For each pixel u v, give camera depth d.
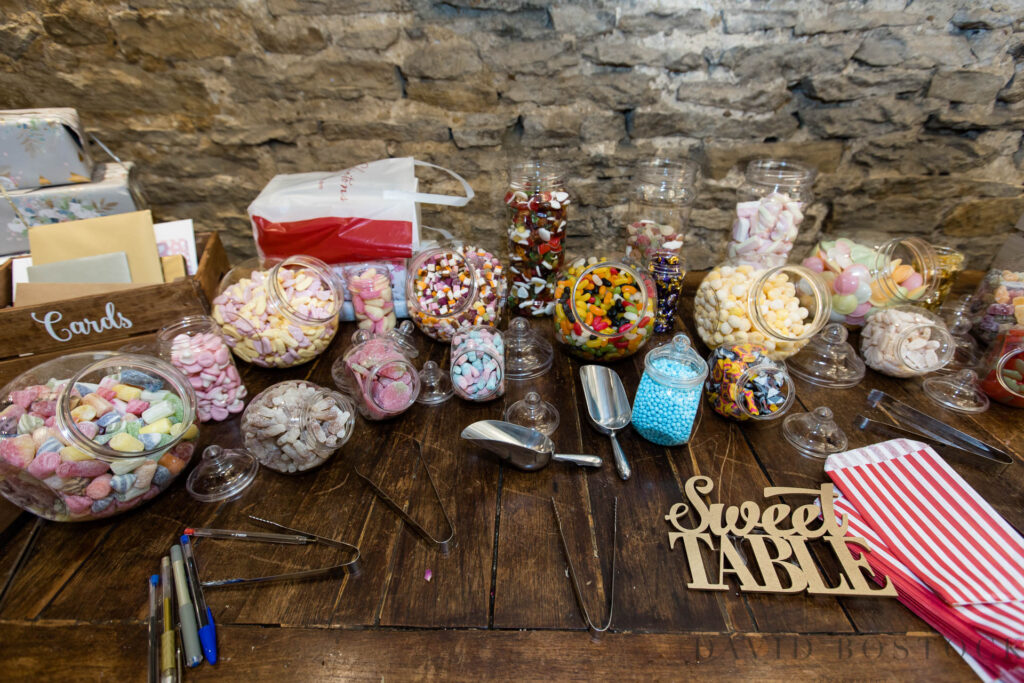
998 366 1.00
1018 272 1.13
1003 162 1.32
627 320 1.05
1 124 0.96
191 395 0.81
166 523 0.77
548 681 0.59
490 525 0.77
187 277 1.00
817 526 0.78
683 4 1.16
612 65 1.23
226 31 1.17
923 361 1.03
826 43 1.19
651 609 0.66
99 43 1.16
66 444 0.67
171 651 0.60
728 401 0.94
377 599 0.67
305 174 1.24
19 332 0.89
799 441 0.92
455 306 1.08
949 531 0.74
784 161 1.27
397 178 1.16
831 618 0.65
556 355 1.17
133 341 0.98
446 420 0.98
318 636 0.63
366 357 0.96
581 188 1.40
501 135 1.32
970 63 1.20
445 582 0.69
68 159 1.03
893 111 1.26
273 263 1.09
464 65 1.22
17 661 0.61
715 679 0.59
